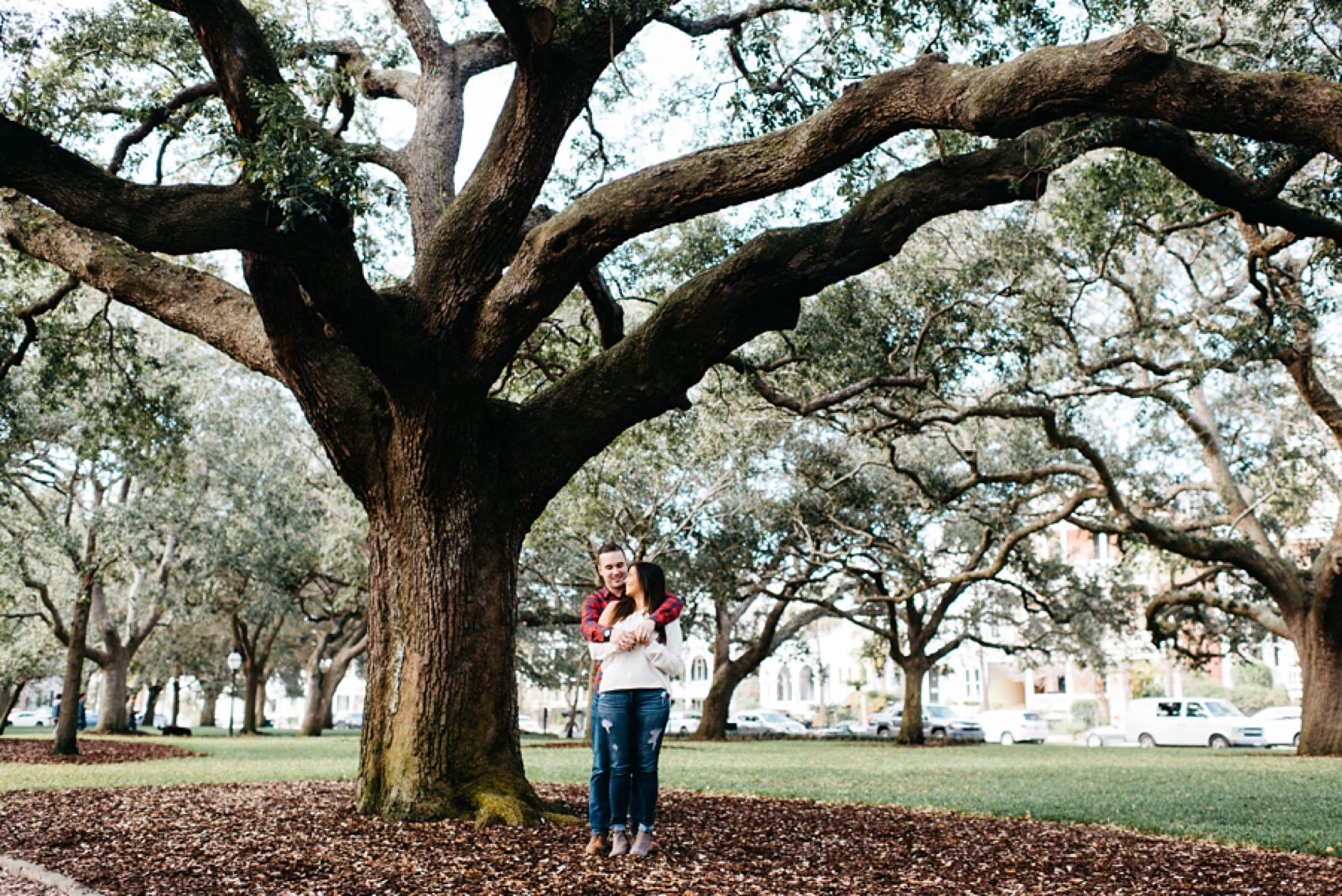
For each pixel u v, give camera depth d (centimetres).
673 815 781
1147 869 586
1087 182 1249
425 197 880
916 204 694
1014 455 2531
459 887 488
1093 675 5812
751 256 713
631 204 659
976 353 1419
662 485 2658
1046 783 1275
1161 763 1827
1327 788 1203
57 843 650
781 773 1435
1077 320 1770
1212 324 1484
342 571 3591
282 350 738
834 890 500
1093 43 518
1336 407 1892
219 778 1248
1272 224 780
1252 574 2136
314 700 3806
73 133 927
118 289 804
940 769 1593
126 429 1348
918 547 2812
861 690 6738
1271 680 5253
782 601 2905
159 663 4250
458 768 710
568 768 1409
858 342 1370
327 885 498
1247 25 1184
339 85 893
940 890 507
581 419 771
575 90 730
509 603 762
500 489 767
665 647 580
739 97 920
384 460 755
